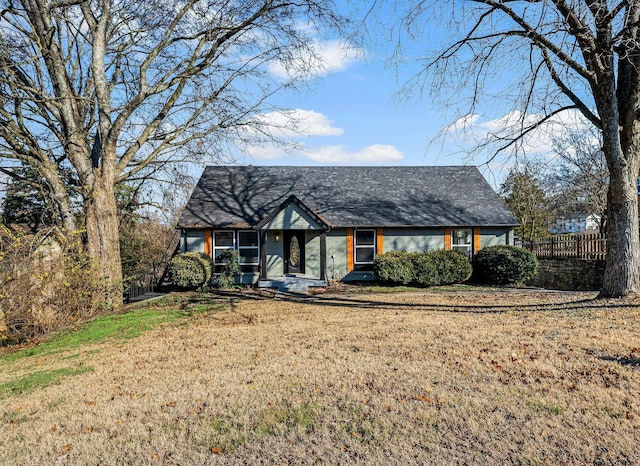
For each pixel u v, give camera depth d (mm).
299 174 23312
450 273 18219
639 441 3721
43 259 11906
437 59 11102
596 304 9898
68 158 15125
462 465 3514
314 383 5508
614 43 8977
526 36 9695
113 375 6668
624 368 5398
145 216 20844
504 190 33344
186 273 17359
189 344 8641
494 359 6113
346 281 19828
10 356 9383
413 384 5277
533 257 18391
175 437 4246
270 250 20234
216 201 20656
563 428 4004
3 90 13719
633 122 9859
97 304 13750
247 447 3971
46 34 13695
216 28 15016
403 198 21609
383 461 3617
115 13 15906
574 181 27781
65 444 4234
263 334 9164
